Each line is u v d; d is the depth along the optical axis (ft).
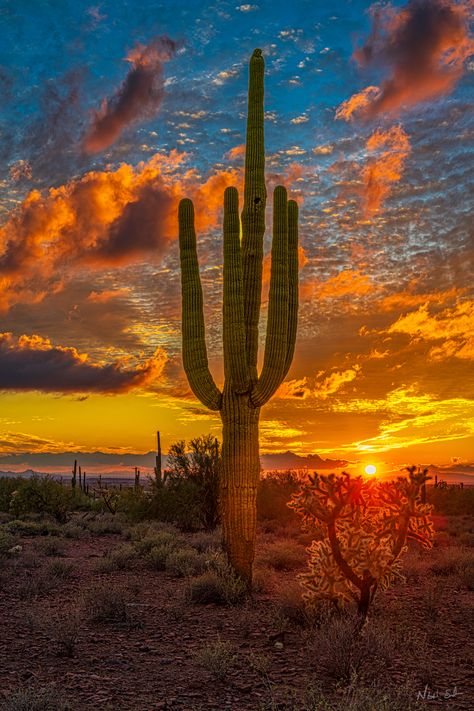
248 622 27.63
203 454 77.56
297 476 92.84
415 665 21.98
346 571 26.11
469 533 76.02
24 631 26.50
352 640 22.04
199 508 74.90
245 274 38.45
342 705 16.52
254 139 40.06
